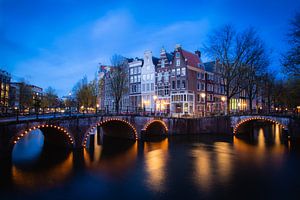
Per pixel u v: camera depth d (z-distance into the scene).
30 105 57.16
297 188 14.72
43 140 32.31
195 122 39.50
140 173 17.75
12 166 18.98
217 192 14.05
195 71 48.50
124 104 56.62
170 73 48.44
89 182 15.77
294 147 28.31
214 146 29.03
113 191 14.22
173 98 47.47
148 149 26.97
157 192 14.06
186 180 16.12
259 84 46.84
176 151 25.84
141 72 53.81
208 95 52.06
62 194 13.73
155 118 34.41
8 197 13.22
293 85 30.94
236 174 17.48
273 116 33.75
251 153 24.73
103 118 27.19
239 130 39.97
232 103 59.12
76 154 23.47
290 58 26.25
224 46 38.91
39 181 15.80
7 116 21.95
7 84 61.44
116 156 23.19
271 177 16.83
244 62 37.59
